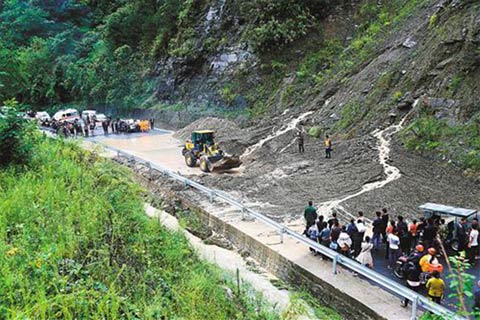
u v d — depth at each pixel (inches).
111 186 506.6
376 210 714.8
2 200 403.9
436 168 837.8
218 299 344.8
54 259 315.0
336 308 476.4
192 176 999.6
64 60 2559.1
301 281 527.2
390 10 1551.4
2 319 251.4
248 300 390.3
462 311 218.2
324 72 1529.3
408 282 464.8
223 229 700.7
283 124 1306.6
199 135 1124.5
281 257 565.3
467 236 551.5
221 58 1851.6
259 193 858.1
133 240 387.5
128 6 2394.2
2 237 341.1
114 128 1780.3
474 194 734.5
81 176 514.6
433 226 551.8
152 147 1396.4
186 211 782.5
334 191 823.7
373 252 580.7
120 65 2285.9
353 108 1162.0
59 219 385.4
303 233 628.7
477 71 923.4
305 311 410.3
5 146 504.4
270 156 1133.7
